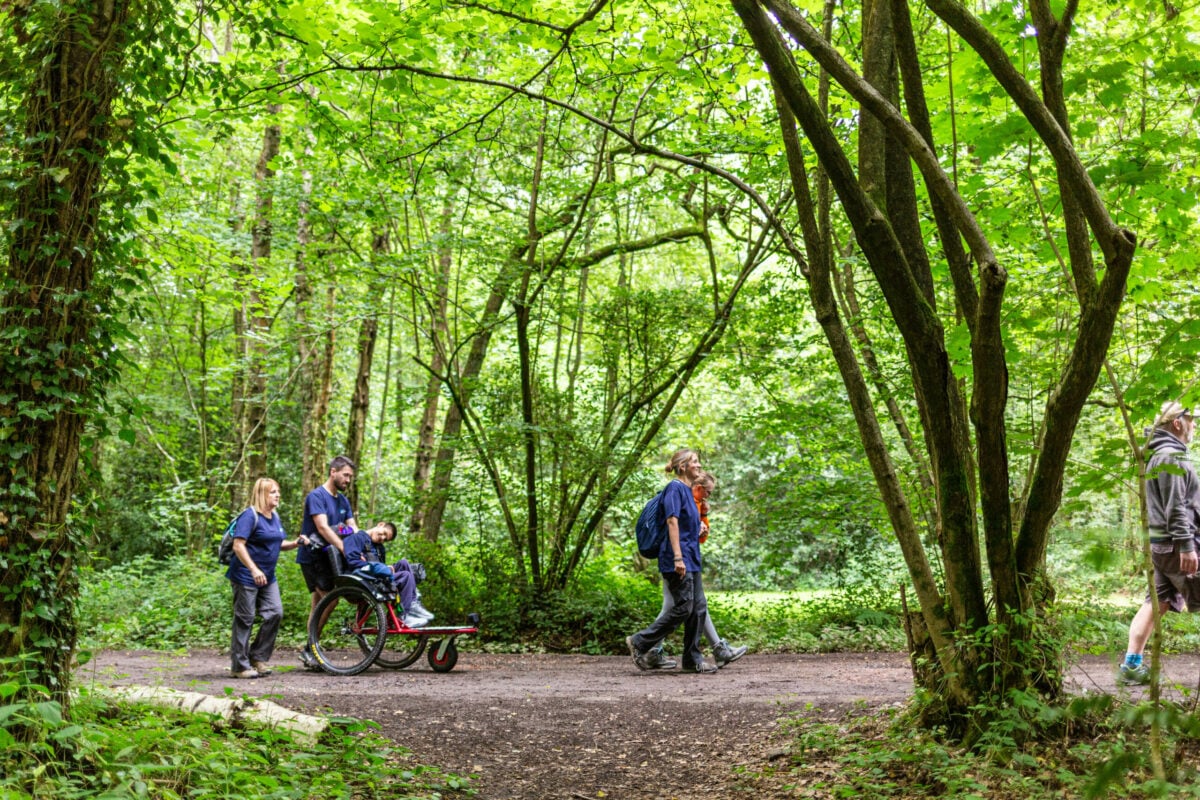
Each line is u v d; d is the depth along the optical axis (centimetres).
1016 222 561
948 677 455
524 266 1206
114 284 420
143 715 439
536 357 1338
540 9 787
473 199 1307
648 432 1302
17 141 402
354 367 2481
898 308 435
